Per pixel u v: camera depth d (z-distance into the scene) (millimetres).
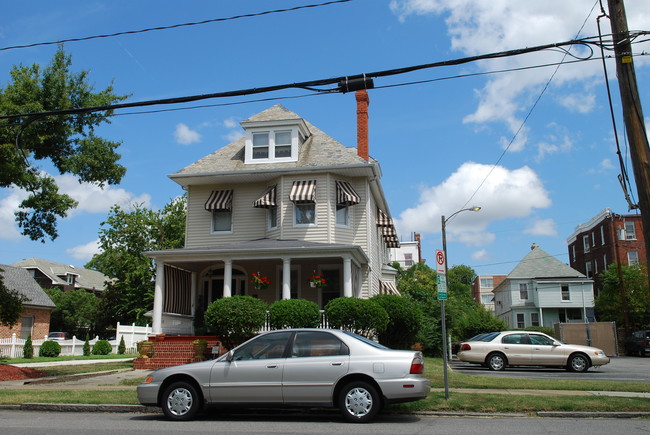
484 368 21453
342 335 9430
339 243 23062
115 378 16031
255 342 9594
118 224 43812
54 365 23031
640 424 8961
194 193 25062
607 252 49219
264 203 23141
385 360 9016
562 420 9391
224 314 17406
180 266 22922
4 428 8352
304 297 23156
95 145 18859
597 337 35438
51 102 17812
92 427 8492
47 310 43688
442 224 28906
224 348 17969
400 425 8742
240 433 7941
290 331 9617
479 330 31281
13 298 20203
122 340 33750
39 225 20047
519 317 50469
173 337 19453
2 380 16266
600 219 51062
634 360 30203
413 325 21328
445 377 10969
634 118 10945
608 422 9164
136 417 9812
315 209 22984
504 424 8883
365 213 23953
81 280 67875
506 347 20297
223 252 20172
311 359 9203
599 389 12961
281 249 19812
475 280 91250
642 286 41438
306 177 23406
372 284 24641
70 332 54281
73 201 20328
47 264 65312
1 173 17000
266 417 9734
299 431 8117
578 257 57500
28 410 10719
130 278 42844
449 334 28391
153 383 9531
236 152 25641
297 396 9078
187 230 24734
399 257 88062
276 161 24094
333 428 8430
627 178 11844
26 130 16938
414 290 29766
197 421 9266
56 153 18672
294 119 24141
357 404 8953
